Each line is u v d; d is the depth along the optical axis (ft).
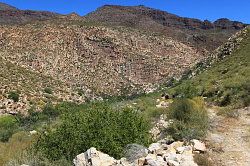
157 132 50.55
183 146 38.78
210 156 38.93
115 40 398.21
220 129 52.31
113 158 35.65
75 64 329.31
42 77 250.57
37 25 380.17
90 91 273.54
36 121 135.74
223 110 66.95
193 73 230.68
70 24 407.44
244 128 52.90
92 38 389.60
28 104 169.48
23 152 43.52
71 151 39.93
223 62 180.45
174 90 132.16
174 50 432.25
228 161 37.65
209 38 568.00
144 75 348.18
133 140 41.55
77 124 42.22
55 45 348.79
